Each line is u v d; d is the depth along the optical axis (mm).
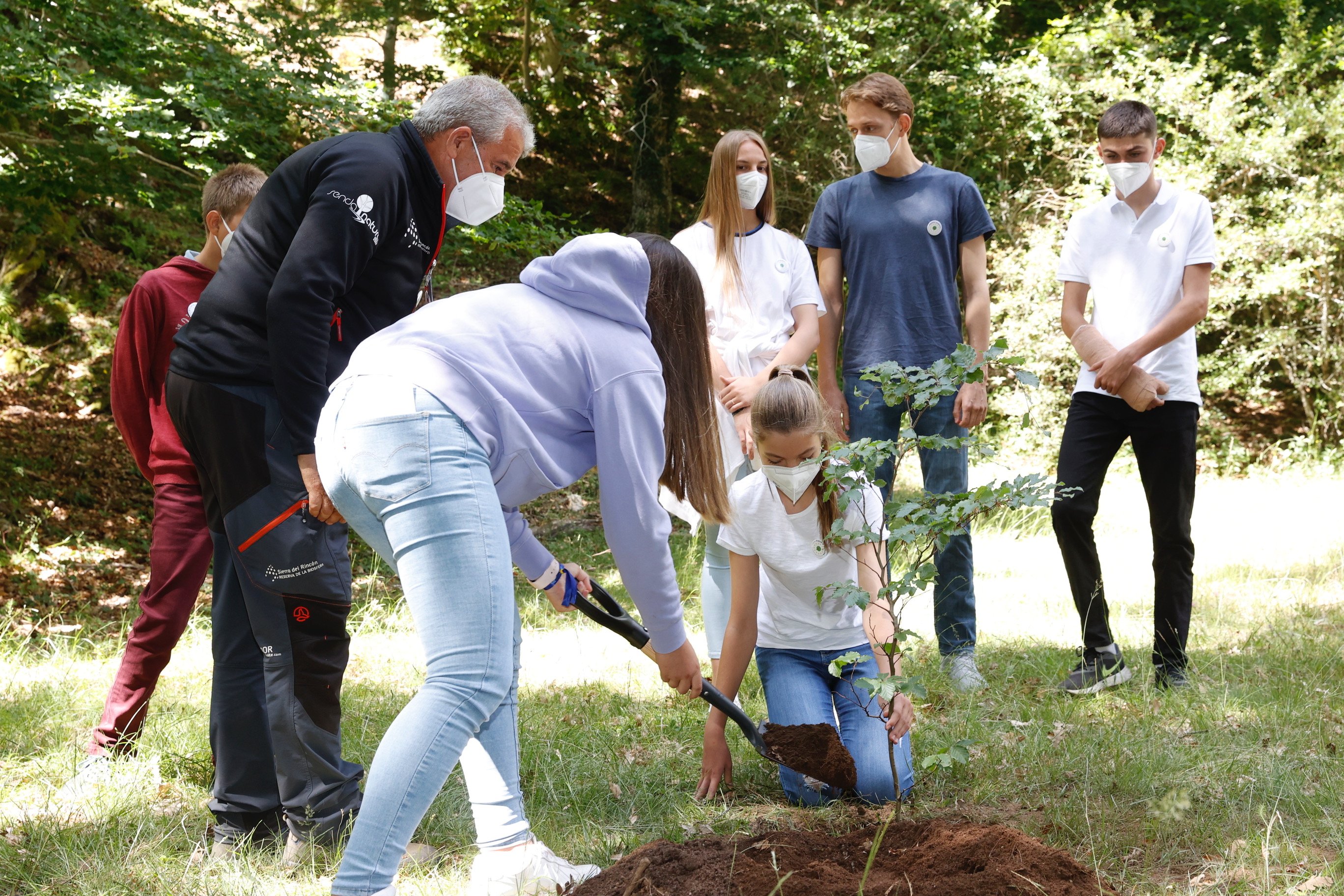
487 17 13055
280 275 2381
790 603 3154
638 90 12781
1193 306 3844
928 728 3398
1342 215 10438
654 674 4215
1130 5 13031
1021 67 12109
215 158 6867
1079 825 2658
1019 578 6012
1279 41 12422
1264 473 10766
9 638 4840
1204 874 2391
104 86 6086
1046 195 12016
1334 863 2367
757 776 3117
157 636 3209
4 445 8195
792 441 2867
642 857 2346
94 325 9766
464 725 2035
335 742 2604
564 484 2285
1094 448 3998
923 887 2166
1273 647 4211
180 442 3301
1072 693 3812
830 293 4488
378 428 2076
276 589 2508
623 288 2295
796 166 12281
